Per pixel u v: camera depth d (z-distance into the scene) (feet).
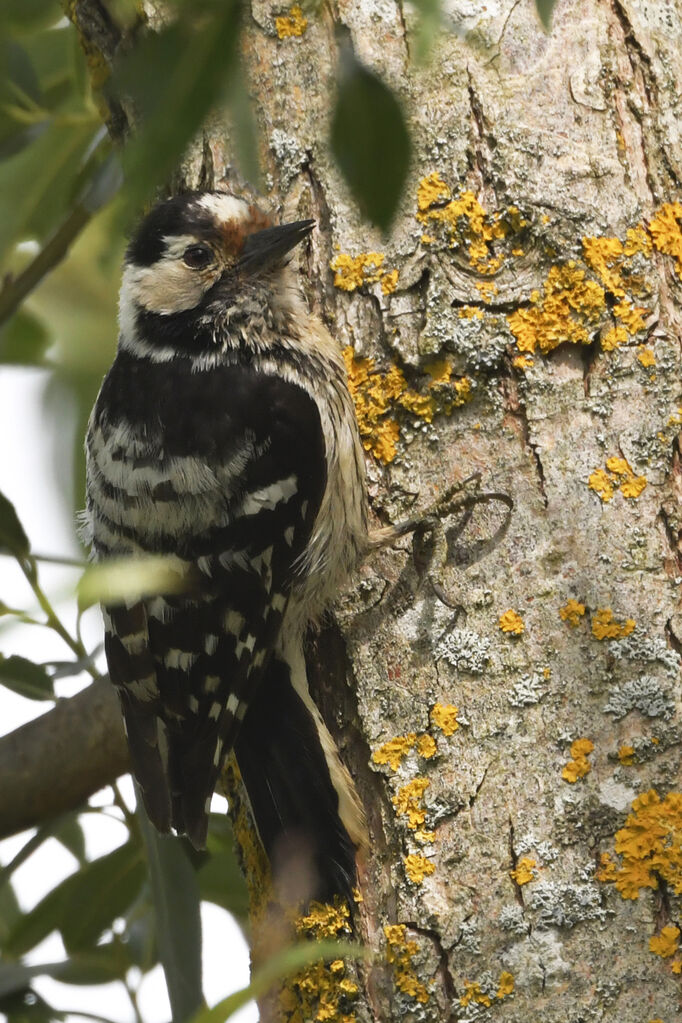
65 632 27.07
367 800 22.99
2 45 17.54
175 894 25.39
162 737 25.46
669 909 20.76
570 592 22.50
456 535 23.36
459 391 23.65
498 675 22.49
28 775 27.89
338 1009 21.77
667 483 22.90
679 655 22.07
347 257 24.88
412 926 21.66
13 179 30.14
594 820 21.38
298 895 22.59
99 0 26.25
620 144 24.22
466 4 24.72
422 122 24.25
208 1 14.20
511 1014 20.88
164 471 26.22
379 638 23.45
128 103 15.12
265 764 24.32
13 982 25.70
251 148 14.46
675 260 23.99
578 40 24.64
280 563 25.68
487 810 21.90
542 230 23.67
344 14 25.03
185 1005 24.70
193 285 27.20
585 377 23.38
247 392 26.43
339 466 24.77
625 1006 20.44
